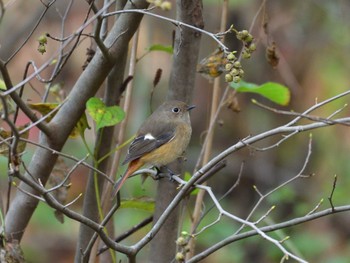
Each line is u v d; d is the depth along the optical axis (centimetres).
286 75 1595
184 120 1010
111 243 668
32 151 1509
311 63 1794
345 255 1639
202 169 682
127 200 848
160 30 1728
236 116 1748
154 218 826
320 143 1808
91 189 829
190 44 809
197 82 1803
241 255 1544
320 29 1752
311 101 1798
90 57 847
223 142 1759
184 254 670
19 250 709
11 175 617
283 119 1744
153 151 984
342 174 1777
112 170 833
